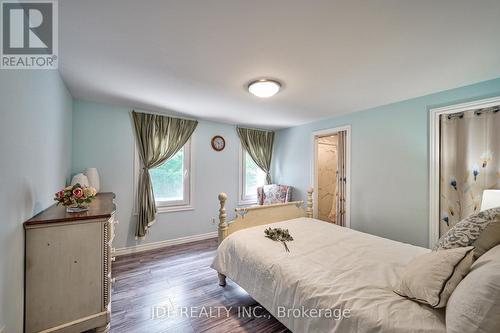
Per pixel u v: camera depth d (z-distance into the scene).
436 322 0.98
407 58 1.72
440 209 2.41
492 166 2.07
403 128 2.71
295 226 2.51
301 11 1.21
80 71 1.97
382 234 2.90
